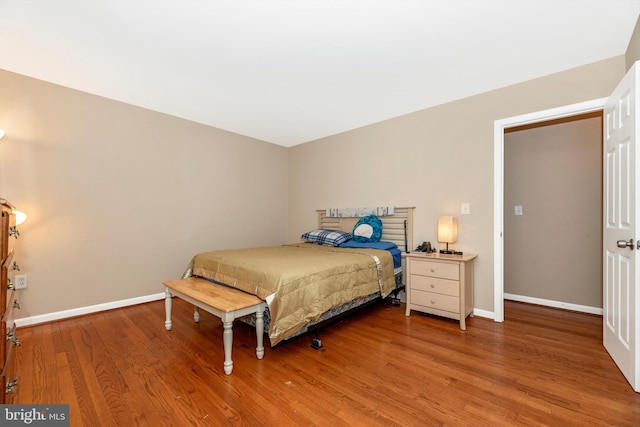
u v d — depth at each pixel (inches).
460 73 100.0
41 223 105.7
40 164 105.6
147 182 132.8
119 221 124.4
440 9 69.1
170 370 73.7
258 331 79.9
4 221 52.2
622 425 53.9
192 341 91.4
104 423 54.6
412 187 135.4
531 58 90.8
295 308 81.3
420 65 95.0
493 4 67.7
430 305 109.7
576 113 96.0
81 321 108.0
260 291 82.3
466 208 118.1
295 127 159.8
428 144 130.0
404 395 63.5
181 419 55.9
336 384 67.8
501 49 86.0
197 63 93.7
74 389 65.1
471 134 117.3
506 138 138.0
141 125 131.0
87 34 78.5
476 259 115.2
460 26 75.5
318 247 141.2
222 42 82.3
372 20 73.0
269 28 76.1
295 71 99.0
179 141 144.1
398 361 78.6
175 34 78.7
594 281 116.6
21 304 101.3
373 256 114.6
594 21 73.8
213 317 114.3
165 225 138.9
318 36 79.7
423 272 111.6
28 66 96.2
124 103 125.9
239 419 56.0
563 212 123.7
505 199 138.5
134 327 102.7
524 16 71.8
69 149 111.8
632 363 64.9
